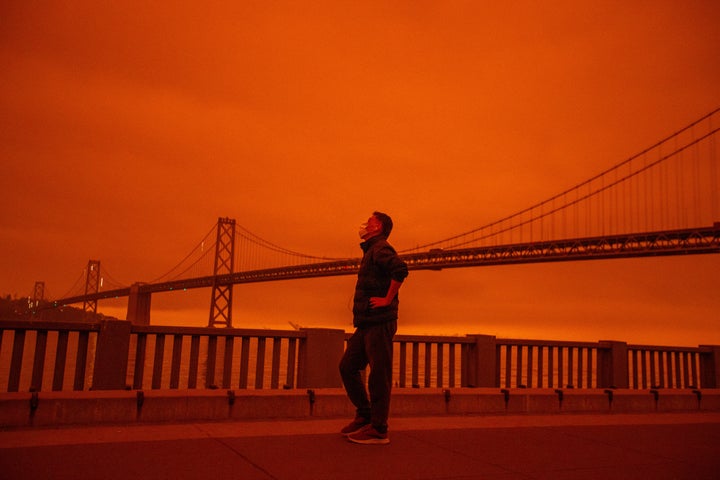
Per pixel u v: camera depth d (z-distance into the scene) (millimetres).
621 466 4035
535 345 7551
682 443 4840
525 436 4918
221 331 5973
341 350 6465
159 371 5707
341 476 3533
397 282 4359
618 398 6695
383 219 4703
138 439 4238
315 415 5457
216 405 5145
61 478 3275
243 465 3684
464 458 4090
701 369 8992
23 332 5188
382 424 4402
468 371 7148
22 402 4559
